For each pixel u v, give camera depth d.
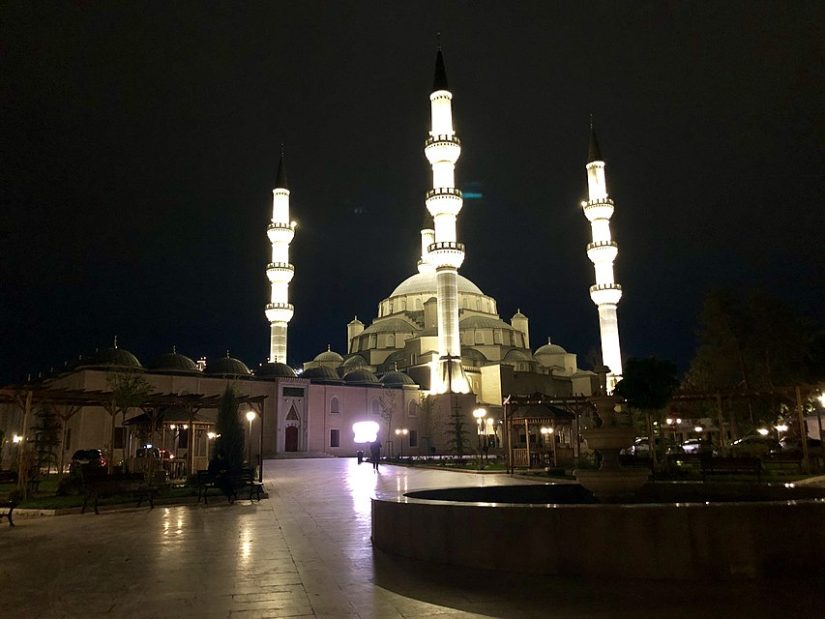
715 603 7.63
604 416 14.99
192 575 9.66
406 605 7.79
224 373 66.12
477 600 7.96
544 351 103.06
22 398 26.62
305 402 69.62
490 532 9.82
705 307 52.84
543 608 7.56
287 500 22.11
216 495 22.83
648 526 9.00
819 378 40.69
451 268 76.81
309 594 8.40
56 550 12.21
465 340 93.75
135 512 19.02
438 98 75.81
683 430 55.69
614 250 72.69
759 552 8.83
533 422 47.00
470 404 75.50
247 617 7.34
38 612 7.66
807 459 30.19
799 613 7.19
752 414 48.31
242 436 27.45
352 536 13.48
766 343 49.22
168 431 44.91
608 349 70.69
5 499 23.05
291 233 82.56
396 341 95.69
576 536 9.27
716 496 15.11
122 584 9.10
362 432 71.38
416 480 31.66
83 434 51.38
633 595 8.05
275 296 79.25
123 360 58.97
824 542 9.04
